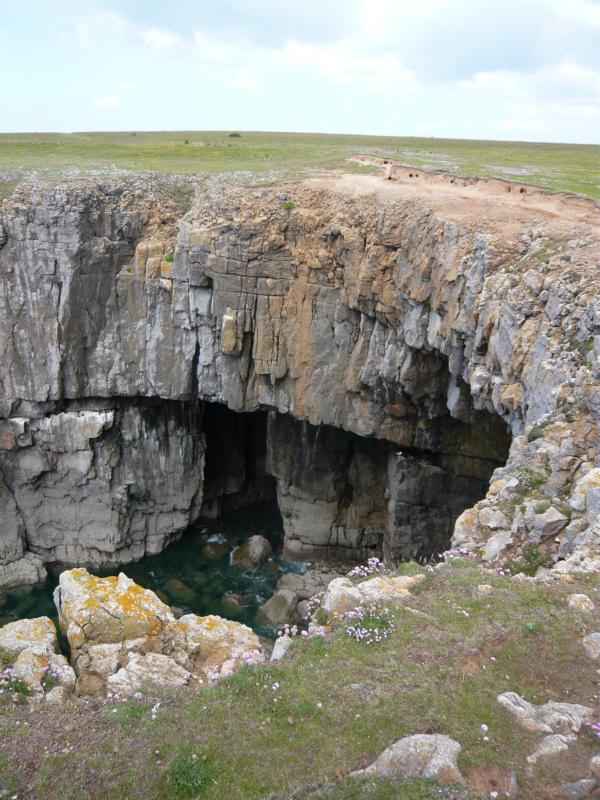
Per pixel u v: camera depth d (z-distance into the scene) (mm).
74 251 39125
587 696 11617
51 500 44312
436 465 40281
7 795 10625
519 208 30391
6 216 38750
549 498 18031
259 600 41031
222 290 37781
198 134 126375
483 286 25922
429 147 85625
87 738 11703
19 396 41375
